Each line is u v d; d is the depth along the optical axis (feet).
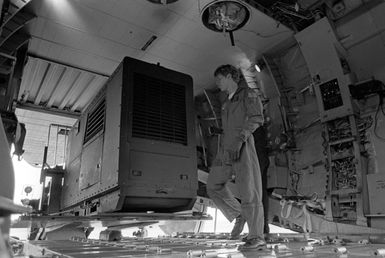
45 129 34.35
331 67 17.89
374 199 15.67
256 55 22.47
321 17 18.16
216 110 26.89
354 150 16.90
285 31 19.77
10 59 15.33
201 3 17.39
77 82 26.68
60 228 19.07
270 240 13.11
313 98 20.10
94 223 13.74
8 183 3.54
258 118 10.00
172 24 19.42
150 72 13.67
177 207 13.17
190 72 25.21
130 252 8.02
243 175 9.64
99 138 14.57
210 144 27.32
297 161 20.16
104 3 17.56
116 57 23.26
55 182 22.11
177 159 13.02
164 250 8.50
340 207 17.10
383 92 16.56
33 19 18.51
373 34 16.69
